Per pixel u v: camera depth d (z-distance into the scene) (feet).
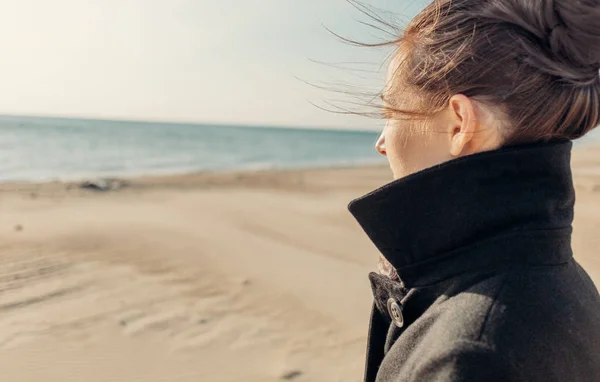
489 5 2.33
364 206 2.57
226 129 424.87
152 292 15.81
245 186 49.39
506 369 1.99
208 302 15.29
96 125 335.47
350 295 16.43
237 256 20.44
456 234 2.39
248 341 12.91
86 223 25.50
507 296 2.17
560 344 2.14
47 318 13.48
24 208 30.17
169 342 12.64
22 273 16.81
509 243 2.31
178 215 29.43
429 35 2.49
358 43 2.79
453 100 2.39
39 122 347.56
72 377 10.83
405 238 2.53
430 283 2.49
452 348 2.06
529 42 2.23
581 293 2.40
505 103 2.29
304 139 284.41
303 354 12.35
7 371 10.85
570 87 2.22
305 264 19.74
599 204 31.71
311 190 47.50
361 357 12.33
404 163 2.72
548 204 2.33
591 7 2.11
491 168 2.29
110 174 65.21
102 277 16.92
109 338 12.60
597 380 2.30
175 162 93.04
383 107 2.71
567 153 2.40
